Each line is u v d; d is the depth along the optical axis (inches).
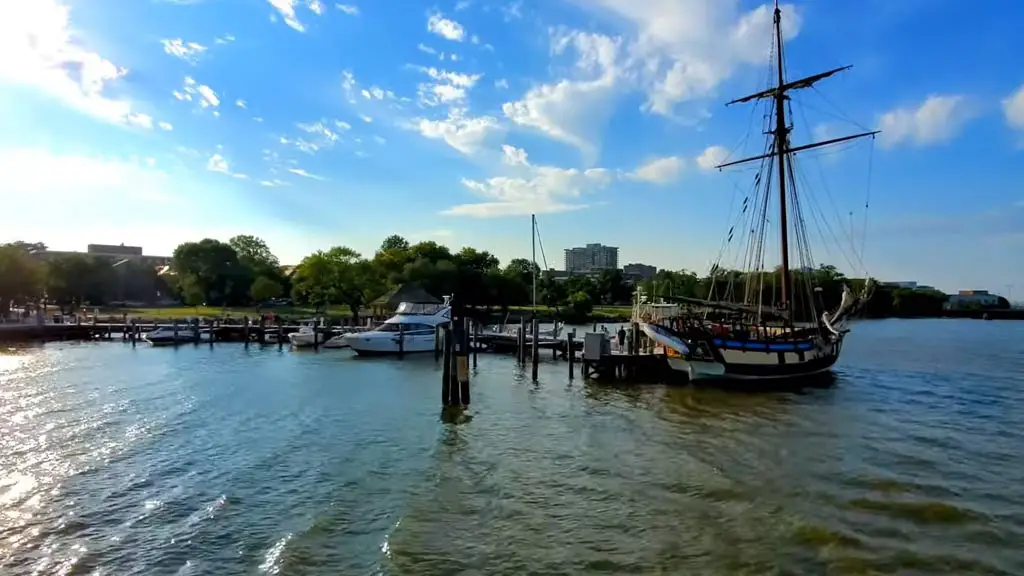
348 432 987.3
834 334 1744.6
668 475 764.6
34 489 693.3
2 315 3250.5
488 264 5433.1
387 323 2239.2
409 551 542.0
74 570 503.5
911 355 2409.0
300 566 511.5
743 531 590.2
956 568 513.7
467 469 787.4
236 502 659.4
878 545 557.9
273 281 4758.9
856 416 1145.4
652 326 1561.3
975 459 840.9
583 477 757.3
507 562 524.7
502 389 1456.7
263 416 1102.4
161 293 5738.2
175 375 1637.6
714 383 1530.5
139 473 755.4
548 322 4158.5
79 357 2092.8
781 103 1856.5
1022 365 2041.1
